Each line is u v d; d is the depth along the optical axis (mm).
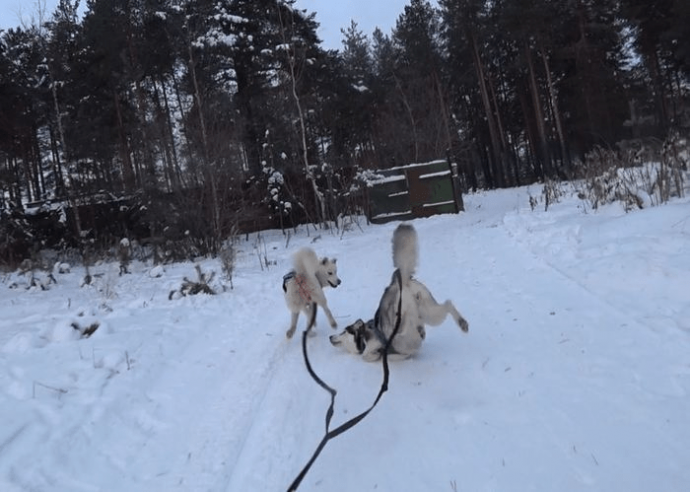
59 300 7145
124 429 3223
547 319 3986
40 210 13883
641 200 6391
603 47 22172
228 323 5418
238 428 3137
